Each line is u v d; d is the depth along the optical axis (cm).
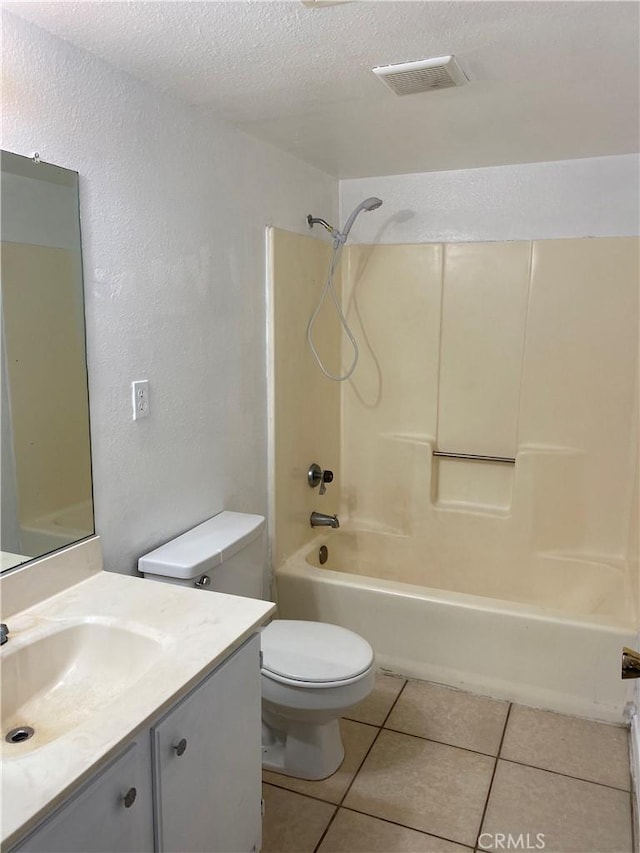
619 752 227
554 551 312
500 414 317
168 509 214
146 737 122
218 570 208
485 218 309
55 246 164
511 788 210
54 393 168
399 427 337
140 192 190
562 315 300
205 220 222
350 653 210
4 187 150
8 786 100
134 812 120
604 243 289
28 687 144
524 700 253
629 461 296
